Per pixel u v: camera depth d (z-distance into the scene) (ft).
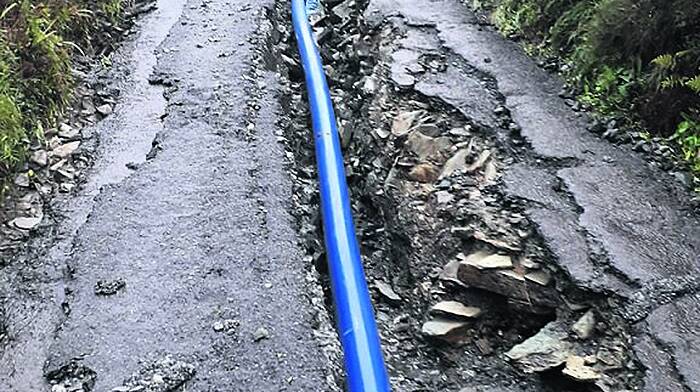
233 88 16.66
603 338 10.77
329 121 16.80
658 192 12.96
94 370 9.79
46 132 14.87
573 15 17.43
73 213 12.81
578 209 12.62
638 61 15.01
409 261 13.83
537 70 17.16
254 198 13.23
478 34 19.02
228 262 11.68
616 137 14.44
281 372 9.80
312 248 13.05
